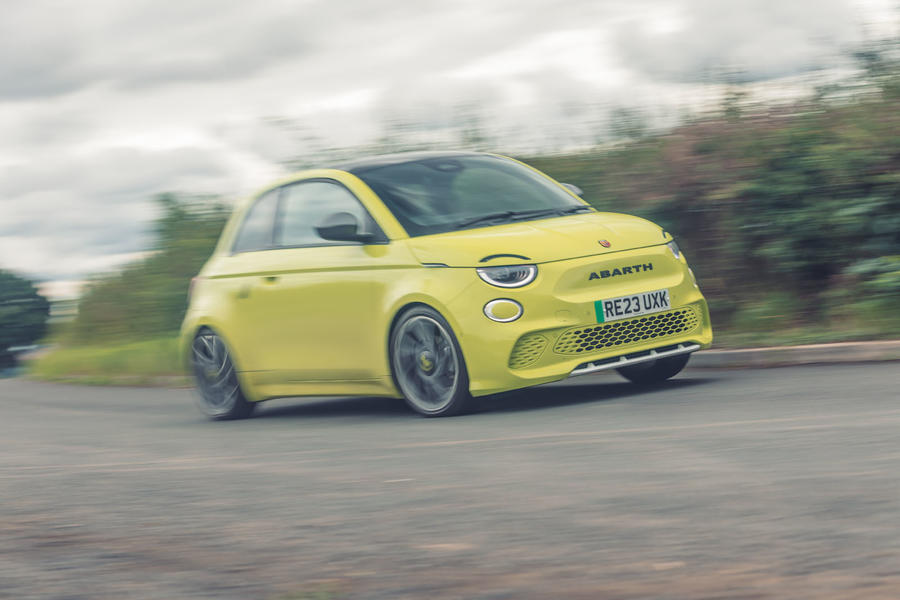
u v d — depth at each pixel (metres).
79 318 14.96
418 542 3.31
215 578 3.09
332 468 4.81
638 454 4.43
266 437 6.41
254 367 7.63
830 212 8.79
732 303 9.23
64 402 10.70
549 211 6.99
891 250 8.69
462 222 6.76
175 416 8.55
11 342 17.17
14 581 3.22
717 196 9.16
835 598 2.50
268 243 7.63
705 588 2.65
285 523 3.72
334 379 7.11
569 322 6.18
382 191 7.00
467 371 6.25
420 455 4.98
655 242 6.63
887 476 3.59
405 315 6.54
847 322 8.30
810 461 3.95
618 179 10.03
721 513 3.33
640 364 7.32
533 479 4.11
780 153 9.14
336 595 2.83
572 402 6.60
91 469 5.40
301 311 7.18
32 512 4.26
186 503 4.22
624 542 3.11
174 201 13.52
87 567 3.32
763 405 5.62
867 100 9.37
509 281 6.20
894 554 2.77
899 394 5.51
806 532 3.04
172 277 13.45
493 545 3.20
